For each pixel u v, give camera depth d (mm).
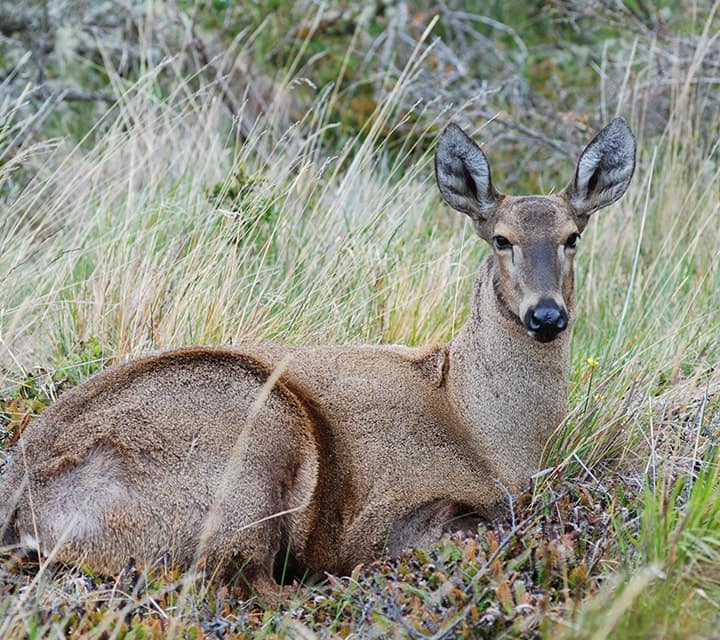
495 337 9664
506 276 9586
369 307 12719
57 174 14609
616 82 18609
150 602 8211
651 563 7895
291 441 9031
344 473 9273
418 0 21109
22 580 8367
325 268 12602
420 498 9383
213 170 15172
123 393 8984
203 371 9109
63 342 11922
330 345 9969
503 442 9648
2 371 11336
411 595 8164
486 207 9953
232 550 8766
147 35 18375
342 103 18969
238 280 12688
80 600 7992
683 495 9547
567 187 10023
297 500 9078
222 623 8008
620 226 14789
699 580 7996
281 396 9117
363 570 9023
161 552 8734
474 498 9516
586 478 10125
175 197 14039
